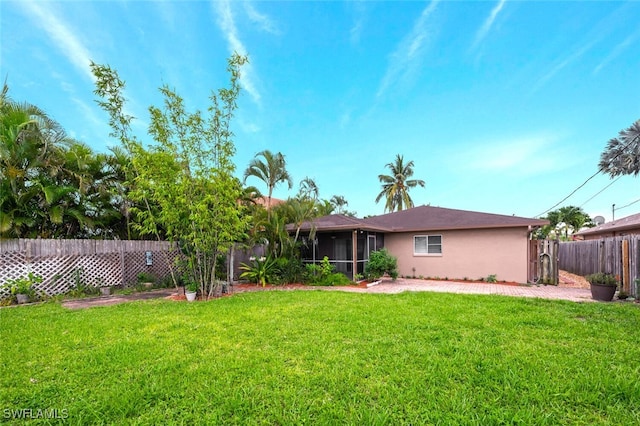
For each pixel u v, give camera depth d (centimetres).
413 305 711
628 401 293
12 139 851
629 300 809
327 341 458
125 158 1068
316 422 264
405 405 287
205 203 833
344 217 1381
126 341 461
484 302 745
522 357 389
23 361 388
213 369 361
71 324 561
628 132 1101
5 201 853
